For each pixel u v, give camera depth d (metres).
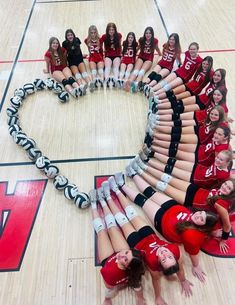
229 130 3.25
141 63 5.06
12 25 6.57
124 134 4.07
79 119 4.32
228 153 2.99
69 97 4.66
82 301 2.59
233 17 6.50
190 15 6.66
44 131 4.15
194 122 3.94
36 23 6.62
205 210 2.77
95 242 2.98
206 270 2.74
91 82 4.65
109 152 3.85
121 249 2.71
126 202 3.19
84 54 5.57
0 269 2.81
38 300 2.60
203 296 2.57
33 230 3.09
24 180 3.57
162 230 2.91
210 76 4.24
